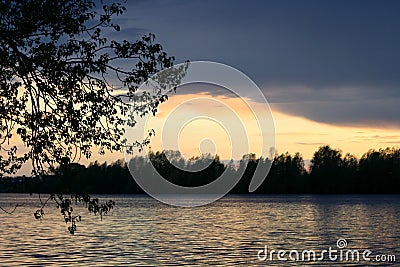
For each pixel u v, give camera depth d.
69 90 11.71
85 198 11.92
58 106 11.68
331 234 62.94
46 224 74.38
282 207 136.12
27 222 78.00
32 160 11.59
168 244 51.44
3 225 71.88
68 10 11.66
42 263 38.50
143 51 12.12
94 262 39.22
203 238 57.59
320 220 87.44
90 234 61.03
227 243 52.69
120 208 136.50
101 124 12.05
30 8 11.37
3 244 49.66
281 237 59.00
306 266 38.12
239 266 37.91
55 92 11.68
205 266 37.81
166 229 69.06
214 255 43.53
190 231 66.19
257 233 63.78
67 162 11.65
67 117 11.59
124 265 37.97
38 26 11.59
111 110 12.05
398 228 71.88
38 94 11.63
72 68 11.64
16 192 11.71
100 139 12.00
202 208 136.25
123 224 77.50
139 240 55.03
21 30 11.36
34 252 44.25
